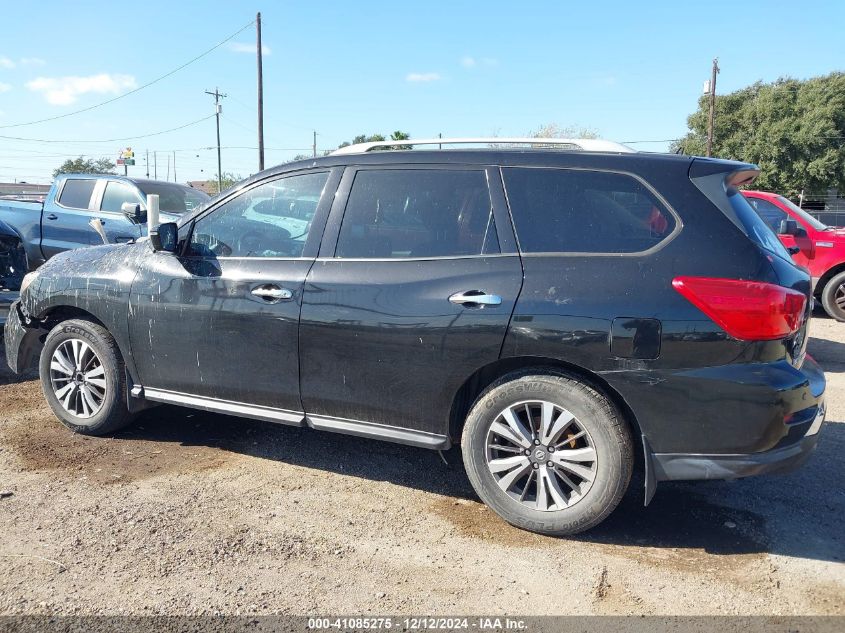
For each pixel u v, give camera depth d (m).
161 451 4.48
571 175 3.46
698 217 3.22
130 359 4.46
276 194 4.08
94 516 3.57
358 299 3.63
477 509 3.74
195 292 4.12
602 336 3.17
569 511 3.33
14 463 4.23
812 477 4.20
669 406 3.13
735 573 3.11
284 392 3.92
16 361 5.06
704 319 3.07
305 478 4.11
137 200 9.96
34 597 2.85
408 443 3.67
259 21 31.53
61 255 4.97
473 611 2.81
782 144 41.91
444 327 3.44
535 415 3.42
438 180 3.68
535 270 3.33
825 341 8.52
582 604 2.86
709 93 39.47
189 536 3.38
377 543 3.36
